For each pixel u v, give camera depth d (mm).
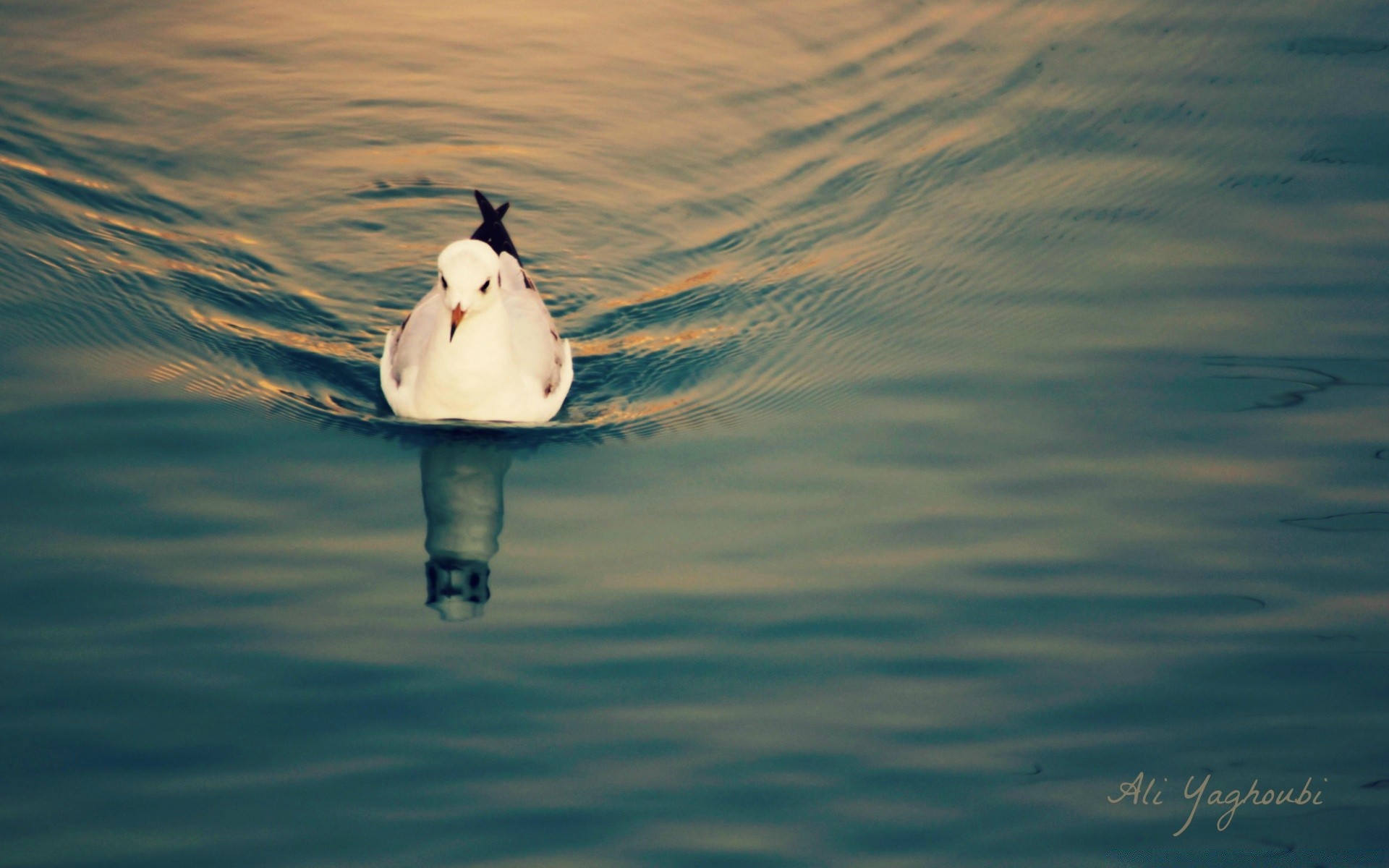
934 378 13555
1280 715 9211
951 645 9938
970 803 8414
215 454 12070
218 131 17922
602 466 12383
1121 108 18438
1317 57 19484
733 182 17375
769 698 9352
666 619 10180
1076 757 8836
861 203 16875
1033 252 15609
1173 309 14430
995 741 8977
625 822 8195
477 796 8383
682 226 16656
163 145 17469
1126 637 10016
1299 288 14656
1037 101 18719
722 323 14867
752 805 8375
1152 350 13781
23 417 12211
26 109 17719
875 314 14766
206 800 8250
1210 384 13211
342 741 8812
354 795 8344
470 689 9359
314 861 7820
